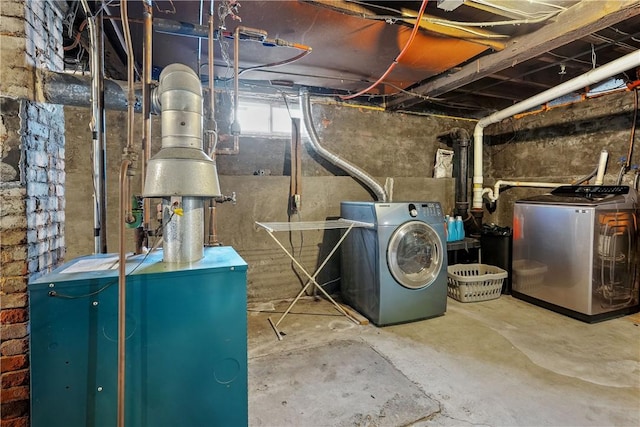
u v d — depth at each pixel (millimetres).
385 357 2229
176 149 1164
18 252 1330
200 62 2529
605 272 2768
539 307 3156
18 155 1318
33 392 969
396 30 2127
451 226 3705
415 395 1806
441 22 2006
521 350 2303
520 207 3338
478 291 3338
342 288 3432
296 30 2139
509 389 1850
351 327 2746
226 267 1135
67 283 982
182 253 1189
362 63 2721
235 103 1964
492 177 4527
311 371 2061
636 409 1668
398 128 4055
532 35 2186
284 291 3459
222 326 1136
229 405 1152
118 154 2789
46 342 973
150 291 1049
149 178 1138
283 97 3379
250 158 3377
